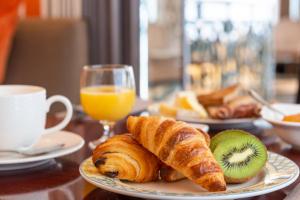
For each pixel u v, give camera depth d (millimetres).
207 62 2377
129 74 726
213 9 2432
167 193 403
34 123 559
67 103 616
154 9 2006
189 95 813
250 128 767
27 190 481
